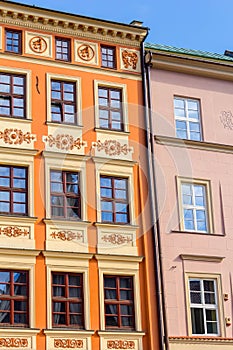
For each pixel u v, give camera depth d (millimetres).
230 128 27953
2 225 22969
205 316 24969
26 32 25469
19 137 24141
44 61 25422
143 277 24375
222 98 28266
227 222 26500
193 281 25188
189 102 27641
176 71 27641
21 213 23484
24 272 22906
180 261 25078
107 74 26328
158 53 26922
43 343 22250
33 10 25391
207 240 25812
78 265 23516
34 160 24109
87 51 26266
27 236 23172
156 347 23609
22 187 23812
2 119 24125
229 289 25562
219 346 24500
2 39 25016
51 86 25391
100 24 26391
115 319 23641
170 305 24391
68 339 22609
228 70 28406
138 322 23750
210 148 27156
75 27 26125
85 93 25734
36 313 22500
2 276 22594
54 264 23203
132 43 27188
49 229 23562
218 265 25688
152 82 27031
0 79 24688
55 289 23172
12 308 22375
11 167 23875
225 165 27266
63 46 26062
